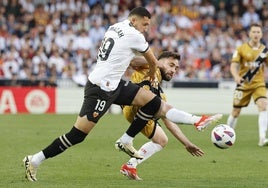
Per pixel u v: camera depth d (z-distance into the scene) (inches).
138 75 1205.7
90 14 3713.1
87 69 3297.2
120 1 3882.9
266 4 4003.4
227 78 3376.0
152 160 1464.1
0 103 2901.1
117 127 2246.6
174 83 3085.6
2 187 1055.6
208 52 3585.1
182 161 1450.5
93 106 1078.4
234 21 3897.6
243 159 1485.0
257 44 1797.5
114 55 1083.3
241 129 2245.3
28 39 3427.7
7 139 1868.8
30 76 3230.8
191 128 2258.9
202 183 1128.2
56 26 3575.3
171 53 1200.8
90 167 1344.7
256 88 1812.3
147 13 1109.7
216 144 1140.5
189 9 3905.0
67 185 1084.5
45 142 1801.2
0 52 3427.7
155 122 1179.9
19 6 3698.3
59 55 3326.8
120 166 1363.2
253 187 1084.5
